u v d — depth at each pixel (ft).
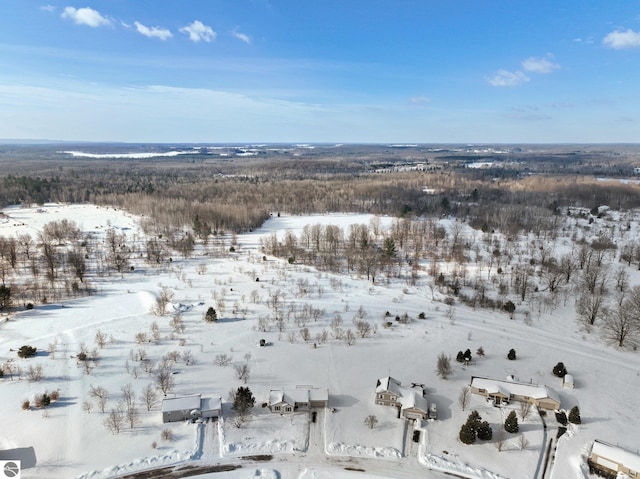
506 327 374.63
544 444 240.53
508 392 272.72
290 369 303.68
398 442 241.35
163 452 229.04
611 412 266.36
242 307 405.39
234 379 290.35
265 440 240.32
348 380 293.64
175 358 307.99
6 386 275.80
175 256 583.58
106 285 468.75
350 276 499.92
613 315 376.07
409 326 371.35
